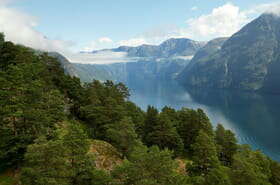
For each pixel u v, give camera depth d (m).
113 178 24.31
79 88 59.69
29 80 30.55
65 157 22.56
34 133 27.98
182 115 68.12
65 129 27.98
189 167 38.62
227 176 31.91
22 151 27.86
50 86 45.66
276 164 52.28
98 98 53.84
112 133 41.59
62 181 20.95
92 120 51.06
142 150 25.25
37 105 28.88
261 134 134.50
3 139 25.97
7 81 28.02
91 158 25.98
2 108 26.23
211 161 36.38
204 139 38.22
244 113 191.25
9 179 26.23
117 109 49.72
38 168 20.53
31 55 47.88
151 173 22.33
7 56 44.12
